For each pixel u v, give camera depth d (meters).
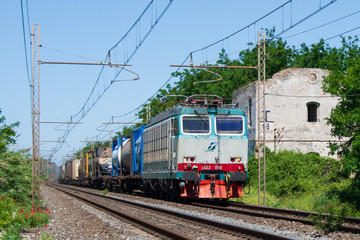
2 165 22.64
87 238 12.97
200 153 21.67
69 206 26.09
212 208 20.16
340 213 14.99
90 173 57.28
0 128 30.58
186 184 21.80
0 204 17.23
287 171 32.06
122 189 40.19
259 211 19.31
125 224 15.70
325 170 33.53
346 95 22.75
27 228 16.05
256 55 59.00
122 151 39.47
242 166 22.00
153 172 26.61
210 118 22.06
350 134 22.78
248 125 39.34
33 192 21.77
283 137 37.72
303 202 22.91
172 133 22.73
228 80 57.06
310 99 38.44
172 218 16.89
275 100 37.94
